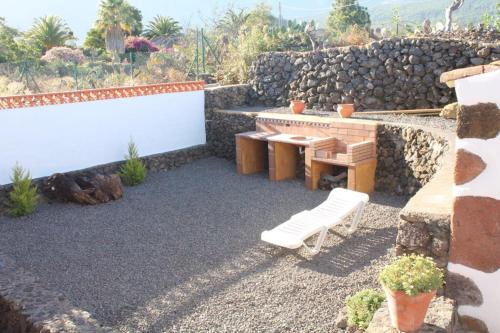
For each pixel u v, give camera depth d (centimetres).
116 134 1091
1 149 913
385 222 766
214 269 632
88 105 1031
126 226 810
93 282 604
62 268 648
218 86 1478
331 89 1209
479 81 351
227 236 750
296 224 671
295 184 1031
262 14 4019
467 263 378
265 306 529
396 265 363
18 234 785
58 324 432
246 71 1552
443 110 984
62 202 955
